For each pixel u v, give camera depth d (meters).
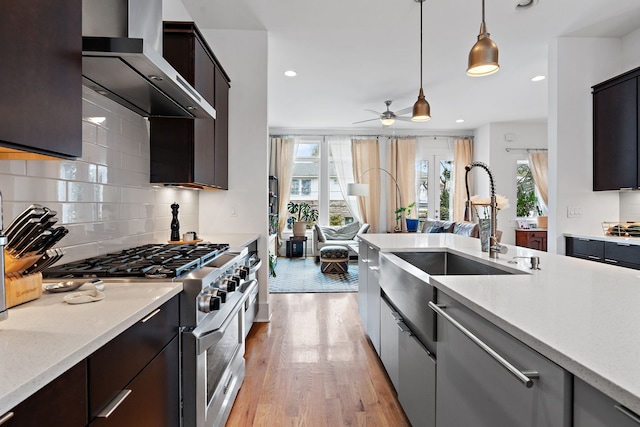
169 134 2.36
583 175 3.47
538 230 6.52
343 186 7.76
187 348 1.34
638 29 3.27
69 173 1.55
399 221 7.61
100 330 0.81
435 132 7.79
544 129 7.14
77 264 1.49
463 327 1.09
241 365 2.19
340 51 3.76
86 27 1.53
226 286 1.59
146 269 1.40
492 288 1.18
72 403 0.71
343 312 3.73
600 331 0.77
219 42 3.34
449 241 2.73
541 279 1.33
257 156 3.37
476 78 4.58
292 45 3.61
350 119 6.83
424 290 1.50
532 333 0.76
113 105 1.92
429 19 3.10
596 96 3.41
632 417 0.52
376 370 2.43
